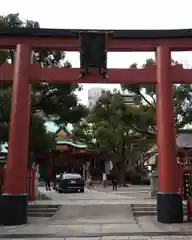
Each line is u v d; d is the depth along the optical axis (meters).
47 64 22.06
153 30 15.30
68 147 47.53
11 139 14.65
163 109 14.82
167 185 14.34
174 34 15.21
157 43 15.40
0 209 14.12
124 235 11.77
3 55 21.27
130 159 53.44
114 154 47.47
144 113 28.12
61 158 51.00
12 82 15.58
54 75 15.13
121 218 15.45
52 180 47.25
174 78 15.07
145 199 22.67
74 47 15.57
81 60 14.84
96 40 14.98
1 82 15.62
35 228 13.17
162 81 14.98
